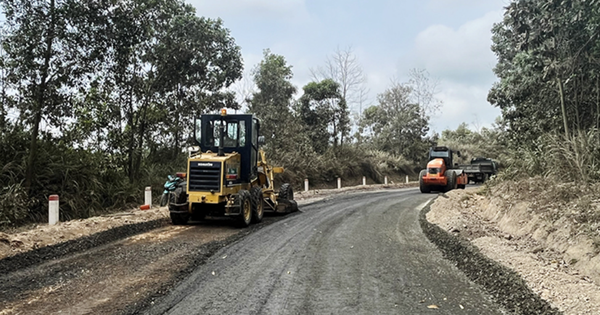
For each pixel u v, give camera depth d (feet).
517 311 14.78
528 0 34.14
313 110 97.66
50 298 15.87
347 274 19.54
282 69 89.30
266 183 42.14
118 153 51.26
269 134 81.87
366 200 56.70
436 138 126.62
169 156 63.67
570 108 39.01
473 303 15.71
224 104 69.72
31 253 22.24
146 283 17.75
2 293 16.47
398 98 123.75
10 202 34.65
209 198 32.68
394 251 24.57
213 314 14.35
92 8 41.52
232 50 67.05
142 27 47.78
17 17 38.47
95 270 19.79
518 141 48.44
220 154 35.04
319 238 28.60
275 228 32.99
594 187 27.30
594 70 34.32
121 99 52.11
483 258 20.85
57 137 43.93
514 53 57.82
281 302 15.66
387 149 124.26
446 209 38.40
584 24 33.24
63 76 40.55
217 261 21.91
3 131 39.47
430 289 17.39
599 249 18.97
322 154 94.43
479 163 96.63
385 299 16.10
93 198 42.65
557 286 16.35
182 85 62.49
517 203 30.76
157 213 38.37
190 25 58.85
